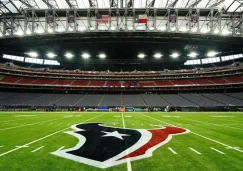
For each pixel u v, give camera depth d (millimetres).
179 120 18609
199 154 6449
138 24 34562
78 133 10641
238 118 21266
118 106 40844
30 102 41656
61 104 42031
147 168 5070
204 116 24188
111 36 35750
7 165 5297
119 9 33562
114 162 5562
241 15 33625
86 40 37781
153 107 40281
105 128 12664
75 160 5750
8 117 21812
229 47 43531
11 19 34344
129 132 11008
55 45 44031
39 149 7051
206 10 33000
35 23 35469
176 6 36531
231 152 6719
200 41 37844
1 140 8695
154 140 8719
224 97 43031
